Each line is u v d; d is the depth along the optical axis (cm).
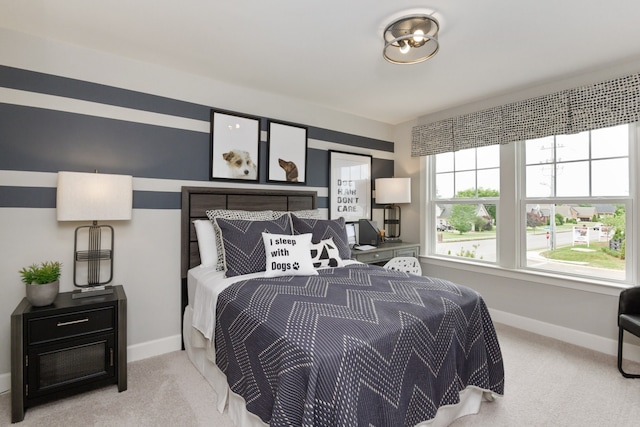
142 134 245
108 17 187
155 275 252
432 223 392
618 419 173
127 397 193
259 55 235
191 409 182
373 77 274
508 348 263
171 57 238
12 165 202
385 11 180
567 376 219
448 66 251
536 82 283
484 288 336
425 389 147
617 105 242
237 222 237
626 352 245
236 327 163
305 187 337
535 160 303
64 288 218
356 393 117
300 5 175
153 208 250
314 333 129
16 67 202
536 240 304
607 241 262
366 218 392
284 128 319
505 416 176
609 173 260
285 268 218
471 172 353
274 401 125
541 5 173
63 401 188
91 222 227
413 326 146
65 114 217
